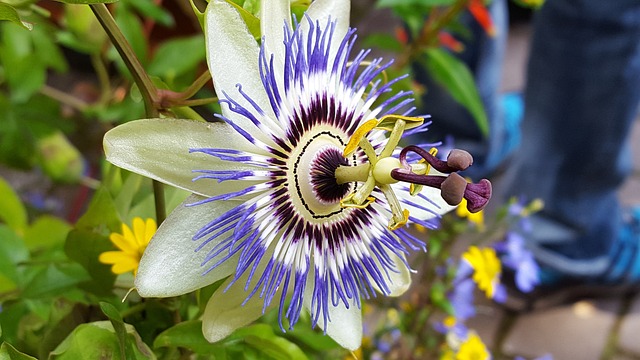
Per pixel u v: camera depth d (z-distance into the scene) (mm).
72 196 365
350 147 115
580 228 407
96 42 229
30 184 372
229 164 108
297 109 115
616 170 388
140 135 103
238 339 137
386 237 128
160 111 126
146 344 136
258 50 110
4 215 235
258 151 111
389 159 115
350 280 124
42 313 158
